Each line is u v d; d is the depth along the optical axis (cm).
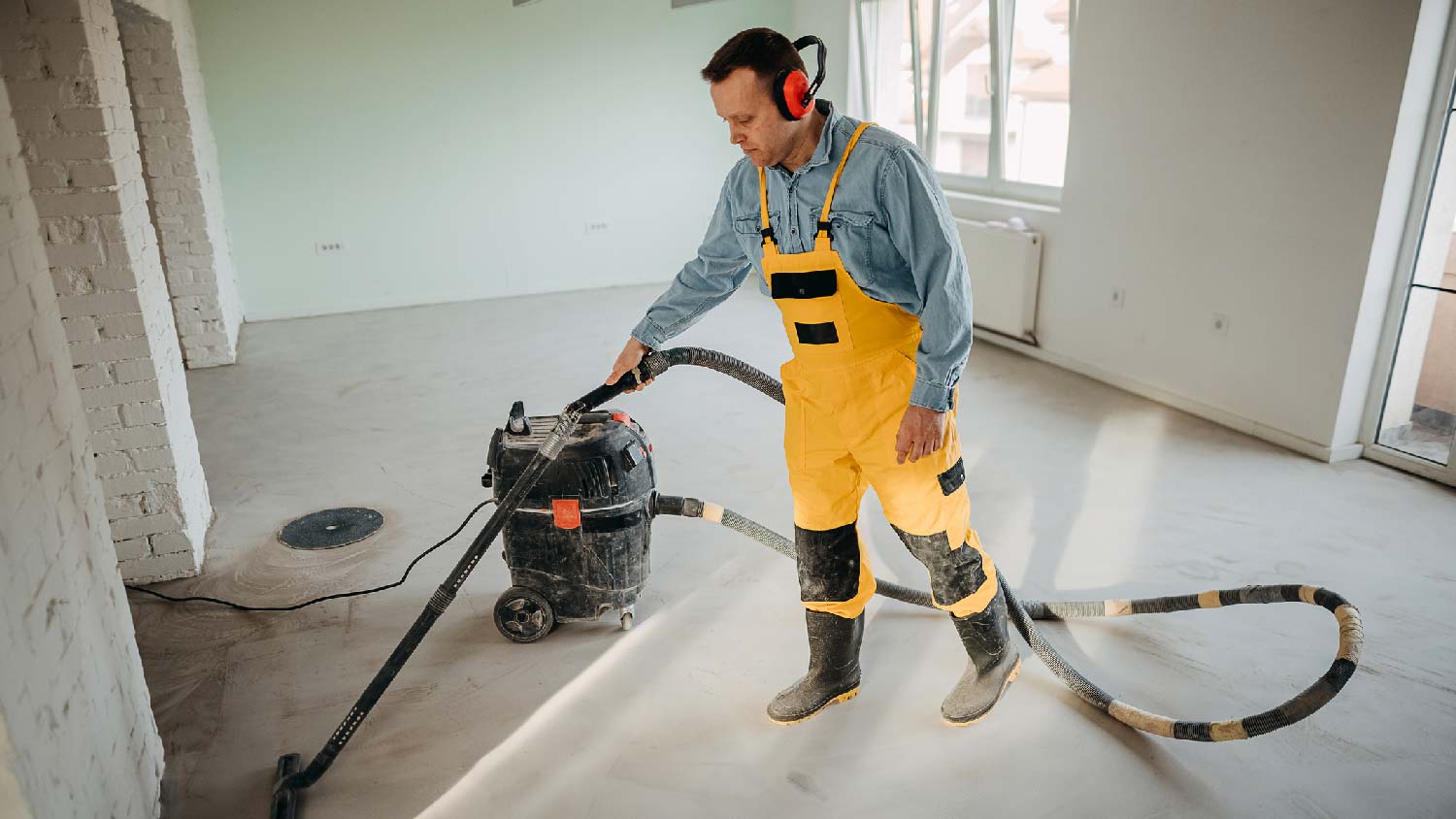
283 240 629
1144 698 216
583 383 471
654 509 245
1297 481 333
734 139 159
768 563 283
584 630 250
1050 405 419
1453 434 323
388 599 271
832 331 171
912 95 601
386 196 642
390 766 202
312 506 337
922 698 218
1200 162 384
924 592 244
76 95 239
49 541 149
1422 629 241
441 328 595
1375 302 334
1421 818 179
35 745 132
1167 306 411
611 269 711
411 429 414
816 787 191
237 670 238
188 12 557
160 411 271
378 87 620
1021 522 306
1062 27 462
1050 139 489
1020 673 225
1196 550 285
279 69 596
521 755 204
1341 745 199
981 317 524
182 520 281
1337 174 333
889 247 163
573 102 664
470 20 625
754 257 178
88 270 253
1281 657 230
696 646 241
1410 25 304
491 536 190
